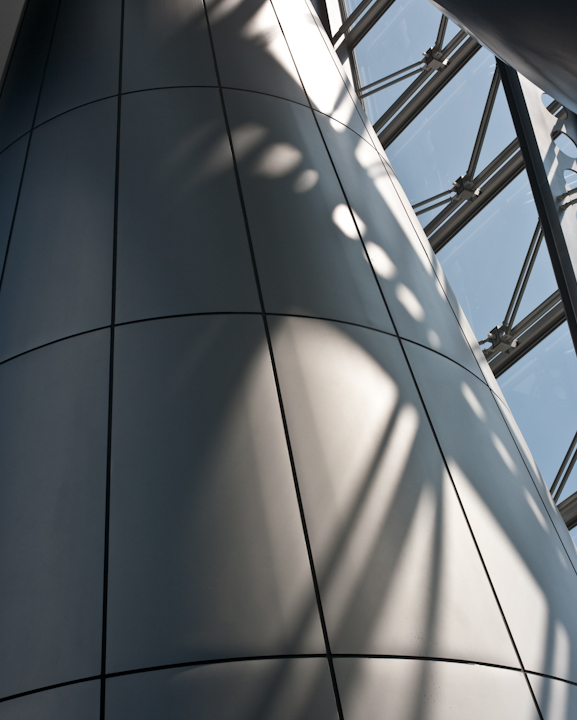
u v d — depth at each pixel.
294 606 3.74
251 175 6.41
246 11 8.91
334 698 3.46
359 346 5.40
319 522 4.13
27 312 5.61
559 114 14.72
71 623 3.75
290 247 5.88
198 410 4.54
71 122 7.29
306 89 8.30
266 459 4.34
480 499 5.07
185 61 7.69
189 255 5.54
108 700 3.44
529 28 3.92
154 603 3.73
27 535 4.22
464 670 3.85
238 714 3.35
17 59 9.77
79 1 9.32
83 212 6.14
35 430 4.73
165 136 6.68
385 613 3.86
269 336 5.07
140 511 4.10
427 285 7.12
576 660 4.55
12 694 3.60
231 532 4.00
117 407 4.61
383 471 4.59
